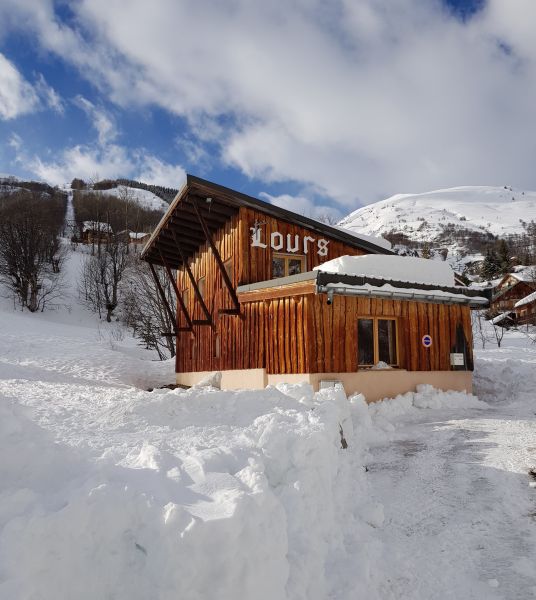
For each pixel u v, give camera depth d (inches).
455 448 261.6
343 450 229.8
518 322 1587.1
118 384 659.4
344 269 421.7
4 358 766.5
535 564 141.7
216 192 461.7
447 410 393.4
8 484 122.0
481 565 143.6
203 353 615.5
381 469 232.4
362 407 307.7
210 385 521.3
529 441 264.5
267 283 441.7
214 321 573.0
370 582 133.8
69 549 95.7
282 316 431.8
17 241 1683.1
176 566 94.7
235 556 98.3
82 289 1828.2
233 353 502.3
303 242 521.3
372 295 412.8
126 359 831.7
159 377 781.9
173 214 542.9
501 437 278.7
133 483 122.9
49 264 1951.3
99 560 98.7
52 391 407.2
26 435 136.6
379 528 169.2
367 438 290.5
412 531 166.7
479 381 503.5
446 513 178.1
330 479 168.1
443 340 458.9
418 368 440.5
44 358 782.5
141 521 104.8
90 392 401.1
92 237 2466.8
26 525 93.4
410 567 144.0
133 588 97.1
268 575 101.8
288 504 137.8
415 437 296.7
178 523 100.3
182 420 235.9
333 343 409.1
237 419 241.4
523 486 195.6
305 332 405.1
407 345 438.3
